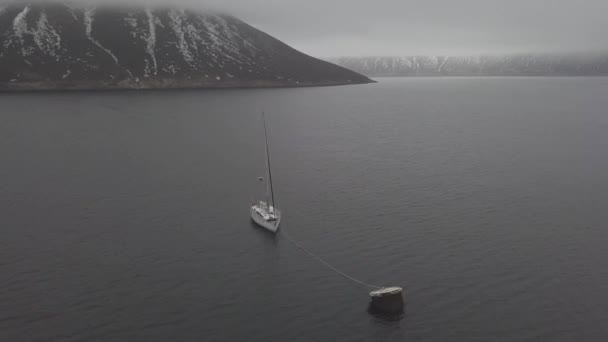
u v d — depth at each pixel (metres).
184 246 62.28
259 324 45.53
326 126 170.00
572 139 141.12
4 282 52.25
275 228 65.94
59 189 86.06
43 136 138.38
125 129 154.75
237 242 63.69
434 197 81.38
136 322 45.47
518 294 50.38
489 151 121.88
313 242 63.47
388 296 47.38
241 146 128.88
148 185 89.44
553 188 86.75
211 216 73.31
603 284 52.28
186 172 99.25
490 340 43.41
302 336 43.81
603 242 62.81
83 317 46.09
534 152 120.62
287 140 139.00
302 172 99.31
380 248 61.34
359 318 46.53
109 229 67.56
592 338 43.56
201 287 51.94
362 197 81.62
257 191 86.00
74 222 70.06
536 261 57.53
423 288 51.62
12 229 67.12
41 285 51.78
